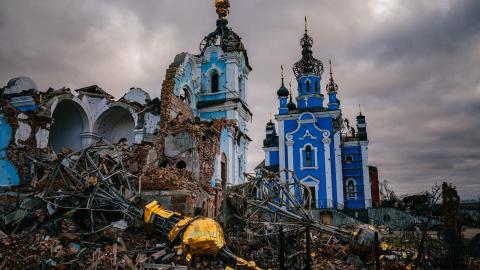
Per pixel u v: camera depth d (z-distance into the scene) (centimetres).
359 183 5041
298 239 2175
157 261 1513
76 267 1366
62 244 1609
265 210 2336
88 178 2083
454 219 1975
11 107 2445
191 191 2273
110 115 3391
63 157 2169
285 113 5222
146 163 2506
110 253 1531
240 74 4391
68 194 1994
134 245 1694
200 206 2392
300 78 5522
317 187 4900
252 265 1579
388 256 1900
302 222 2150
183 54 3747
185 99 3900
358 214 4325
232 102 3994
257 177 2466
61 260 1404
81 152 2217
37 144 2566
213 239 1569
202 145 2741
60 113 3228
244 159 4112
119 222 1888
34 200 1956
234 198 2402
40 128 2606
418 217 3859
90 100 3303
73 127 3328
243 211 2384
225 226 2336
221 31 4600
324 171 4931
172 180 2280
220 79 4209
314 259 1959
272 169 5297
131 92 3472
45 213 1881
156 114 3184
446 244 2103
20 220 1802
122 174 2275
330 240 2402
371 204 4956
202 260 1565
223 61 4244
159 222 1786
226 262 1577
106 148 2541
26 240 1590
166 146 2692
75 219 1945
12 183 2356
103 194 2020
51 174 2155
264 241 2169
